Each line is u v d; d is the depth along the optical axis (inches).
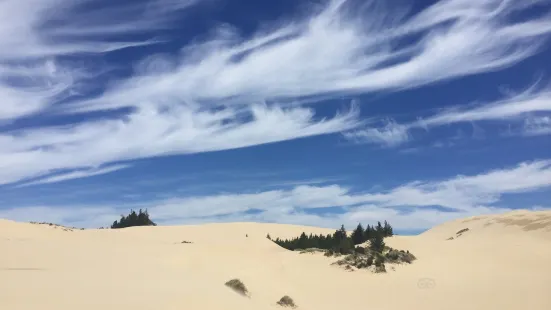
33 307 480.1
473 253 1592.0
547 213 2603.3
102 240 1347.2
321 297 1062.4
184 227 2052.2
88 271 751.1
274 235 2192.4
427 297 1109.7
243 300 744.3
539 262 1478.8
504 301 1081.4
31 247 928.3
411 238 1870.1
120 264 875.4
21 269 714.2
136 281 706.2
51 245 994.7
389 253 1473.9
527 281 1244.5
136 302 562.9
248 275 1045.8
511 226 2561.5
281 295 948.6
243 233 2085.4
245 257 1300.4
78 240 1249.4
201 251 1263.5
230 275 973.8
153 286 679.1
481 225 2834.6
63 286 602.5
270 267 1259.8
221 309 624.1
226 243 1528.1
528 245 1760.6
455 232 2979.8
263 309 727.1
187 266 1019.3
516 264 1448.1
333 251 1521.9
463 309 1024.2
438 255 1552.7
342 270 1311.5
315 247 1721.2
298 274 1248.8
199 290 704.4
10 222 1327.5
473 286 1200.2
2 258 789.2
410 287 1187.9
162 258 1090.7
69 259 859.4
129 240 1425.9
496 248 1668.3
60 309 486.3
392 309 1011.9
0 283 581.3
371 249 1541.6
